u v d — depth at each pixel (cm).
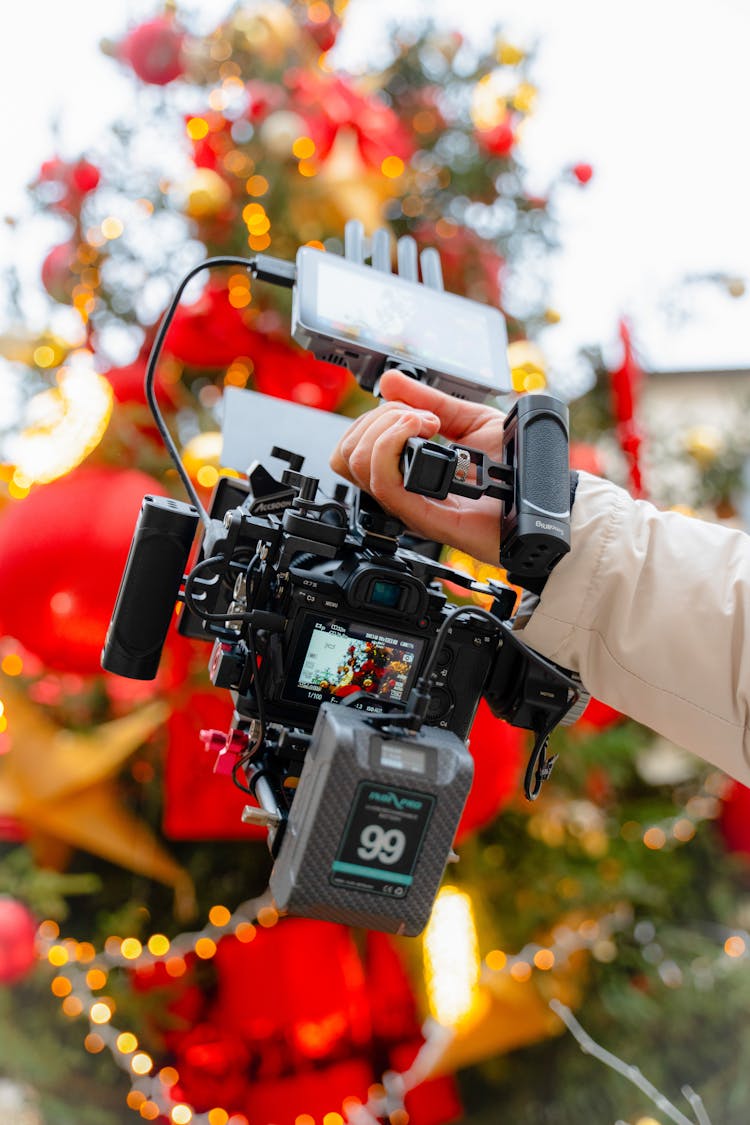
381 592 60
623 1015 119
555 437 58
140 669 65
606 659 60
